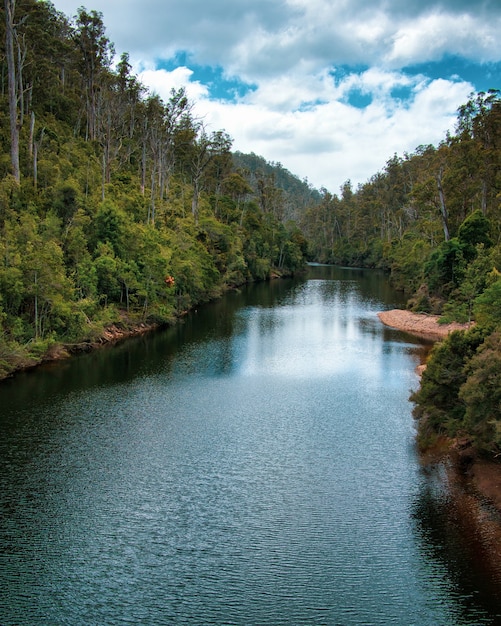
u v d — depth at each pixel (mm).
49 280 39469
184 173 119438
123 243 54094
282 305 77125
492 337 23594
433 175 81250
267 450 24953
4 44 69625
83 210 52344
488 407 21484
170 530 18391
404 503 20359
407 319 62438
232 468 23031
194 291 71250
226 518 19203
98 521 18797
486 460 23469
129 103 94875
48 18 88688
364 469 23141
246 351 46281
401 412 30484
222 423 28391
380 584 15828
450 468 23250
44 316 41406
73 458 23656
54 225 46875
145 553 17109
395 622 14320
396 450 25141
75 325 44469
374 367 41031
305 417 29500
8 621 14133
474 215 67125
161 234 65250
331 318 65125
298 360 43156
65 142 74438
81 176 64938
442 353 25422
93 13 82688
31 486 21109
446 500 20547
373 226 160500
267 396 33219
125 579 15883
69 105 85625
